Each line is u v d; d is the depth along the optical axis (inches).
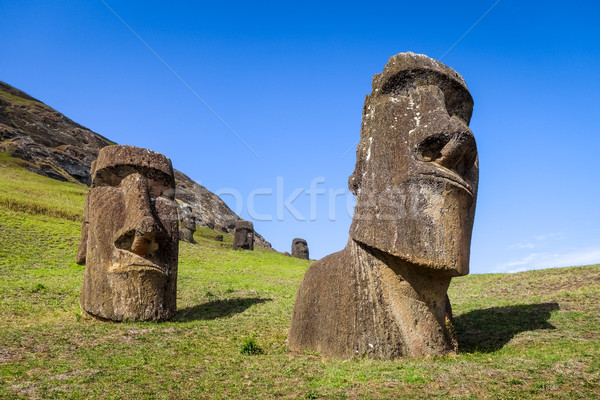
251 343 404.5
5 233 1091.9
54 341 414.9
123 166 546.3
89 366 350.6
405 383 291.4
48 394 294.0
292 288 828.0
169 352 397.1
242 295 728.3
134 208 522.9
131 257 515.8
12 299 596.1
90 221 539.8
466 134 366.3
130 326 481.1
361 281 382.6
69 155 2987.2
